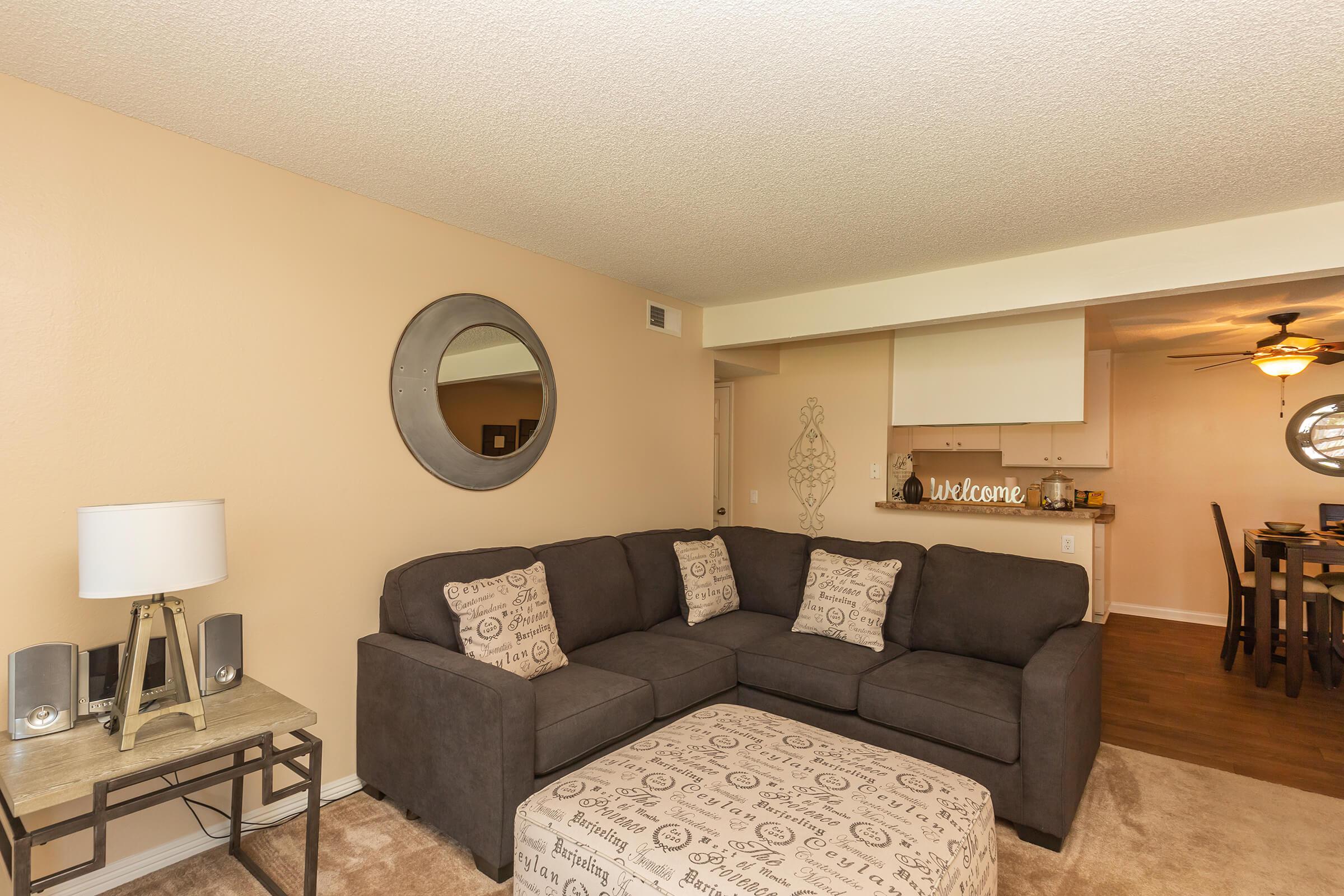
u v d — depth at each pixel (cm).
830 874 142
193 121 209
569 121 206
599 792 177
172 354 216
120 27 161
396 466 280
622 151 227
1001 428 596
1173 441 590
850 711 283
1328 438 533
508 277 325
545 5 151
